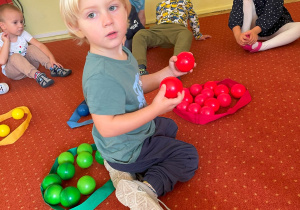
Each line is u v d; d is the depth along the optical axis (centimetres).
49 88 190
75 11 72
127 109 86
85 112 148
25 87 199
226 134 117
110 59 80
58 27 301
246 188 92
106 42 75
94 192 98
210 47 202
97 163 117
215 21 255
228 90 142
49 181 102
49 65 206
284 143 106
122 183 86
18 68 198
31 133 144
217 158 106
